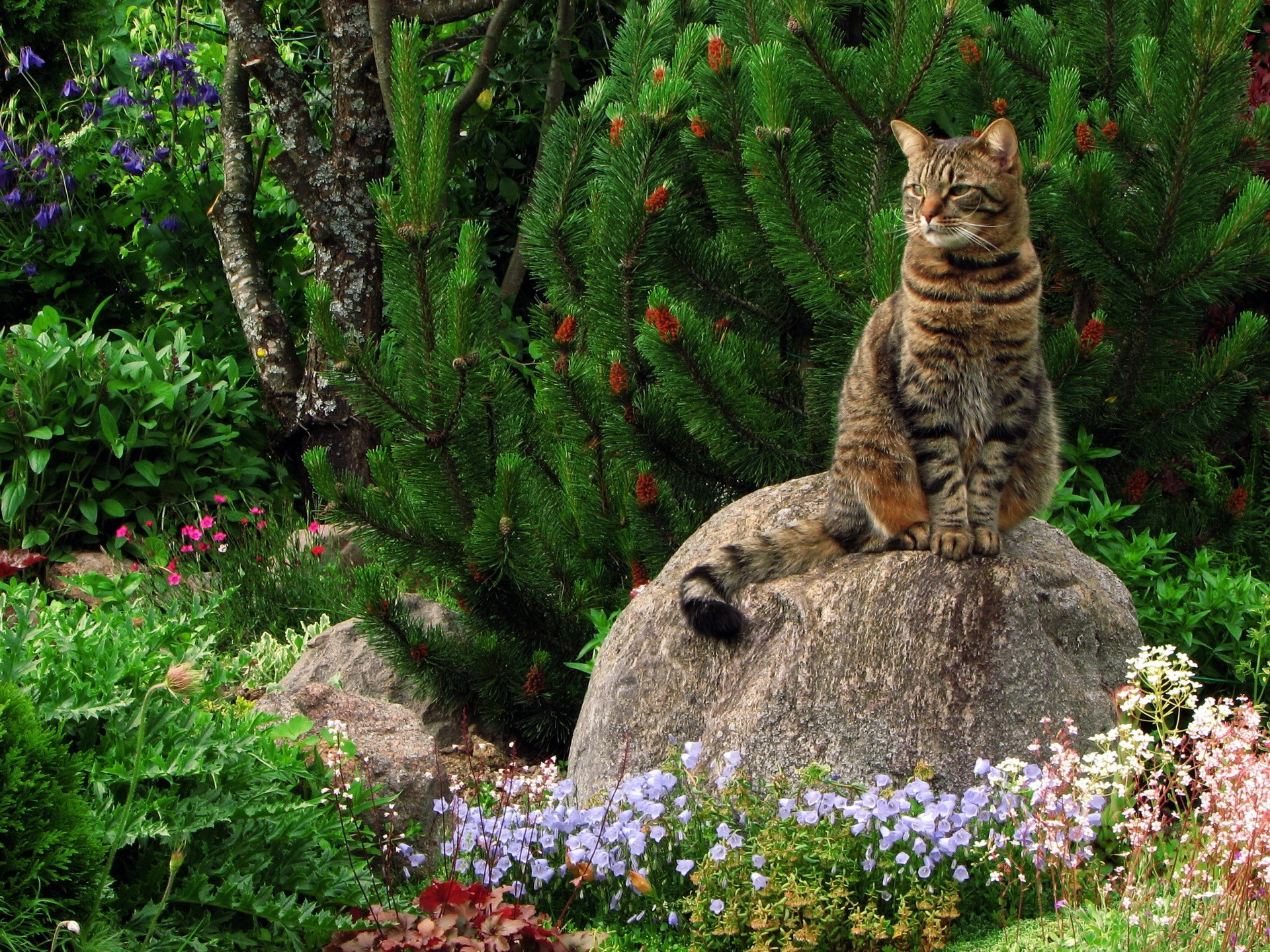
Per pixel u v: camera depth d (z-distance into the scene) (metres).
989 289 3.97
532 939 3.03
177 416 6.93
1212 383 5.11
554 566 5.10
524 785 4.20
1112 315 5.27
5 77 8.38
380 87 7.16
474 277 4.85
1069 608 3.93
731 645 3.97
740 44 5.57
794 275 4.90
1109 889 3.15
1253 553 5.86
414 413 5.03
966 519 4.00
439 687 5.15
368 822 3.69
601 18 8.16
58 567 6.38
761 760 3.75
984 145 3.97
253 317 7.60
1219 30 4.73
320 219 7.32
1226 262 4.90
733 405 4.80
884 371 4.20
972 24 5.03
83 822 2.64
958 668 3.75
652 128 5.02
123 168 8.40
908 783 3.52
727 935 3.25
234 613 6.16
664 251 5.23
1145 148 5.27
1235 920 2.82
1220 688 4.98
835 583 3.91
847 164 5.14
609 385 5.03
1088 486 5.43
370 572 5.05
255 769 3.26
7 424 6.49
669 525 5.04
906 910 3.12
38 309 8.24
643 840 3.31
